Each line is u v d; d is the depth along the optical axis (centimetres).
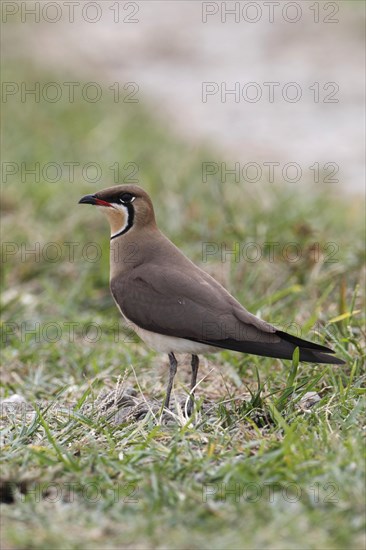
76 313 2041
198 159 2967
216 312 1450
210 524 1072
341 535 1023
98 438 1338
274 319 1809
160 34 4569
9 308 2025
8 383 1703
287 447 1183
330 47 4116
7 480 1191
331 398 1400
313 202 2470
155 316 1484
